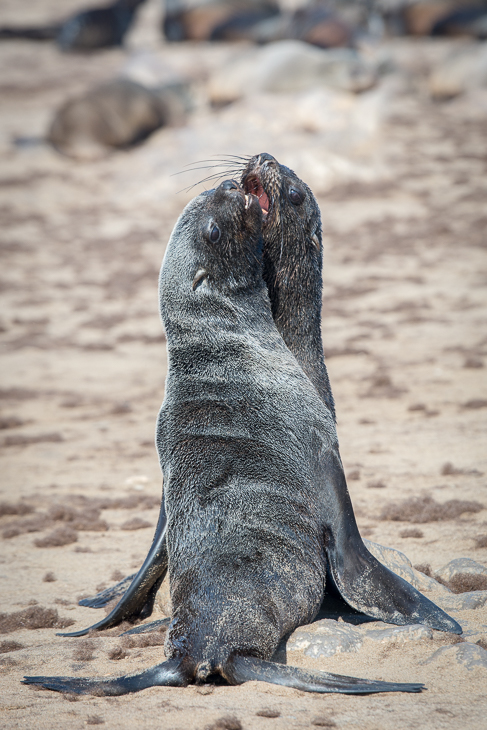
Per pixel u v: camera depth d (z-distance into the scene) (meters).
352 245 72.38
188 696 14.81
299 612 16.41
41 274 73.38
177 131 103.75
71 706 14.62
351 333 52.28
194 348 18.66
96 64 149.62
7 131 114.56
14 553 25.27
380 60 120.44
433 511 25.55
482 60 113.19
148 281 69.75
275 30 147.88
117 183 96.06
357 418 37.47
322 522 17.50
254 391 17.95
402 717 13.62
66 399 45.22
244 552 16.11
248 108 99.25
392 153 93.38
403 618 17.23
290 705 14.22
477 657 15.62
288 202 19.34
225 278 18.73
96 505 29.34
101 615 20.25
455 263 65.31
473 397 38.75
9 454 36.81
